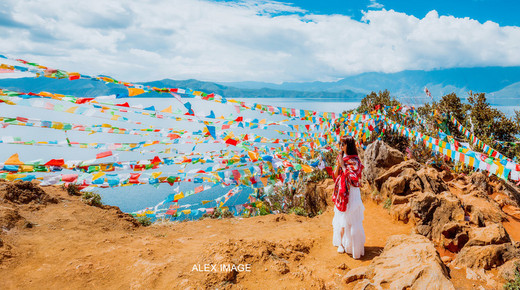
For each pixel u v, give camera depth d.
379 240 5.35
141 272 3.84
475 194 7.24
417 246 4.01
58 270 3.92
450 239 4.88
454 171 10.29
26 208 6.04
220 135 5.34
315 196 9.87
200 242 5.42
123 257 4.36
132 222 6.88
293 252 4.54
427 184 6.99
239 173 4.88
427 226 5.34
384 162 8.65
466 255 4.25
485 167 5.15
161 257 4.46
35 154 34.88
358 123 9.44
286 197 10.23
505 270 3.79
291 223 6.82
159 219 7.86
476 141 8.87
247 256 4.07
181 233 6.31
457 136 12.51
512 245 4.23
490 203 6.89
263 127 6.27
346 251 4.66
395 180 7.18
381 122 10.61
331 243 5.19
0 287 3.50
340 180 4.56
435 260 3.65
